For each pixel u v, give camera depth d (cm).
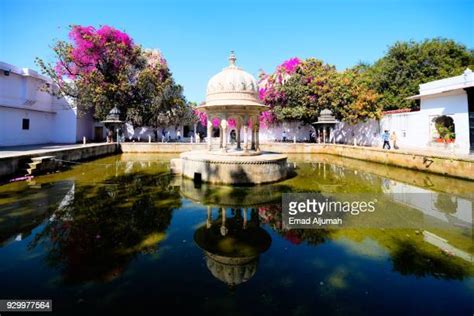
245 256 431
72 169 1286
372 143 2061
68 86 2136
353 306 303
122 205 715
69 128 2250
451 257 425
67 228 545
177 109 2714
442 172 1073
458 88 1195
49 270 378
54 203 719
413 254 436
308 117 2333
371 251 450
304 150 2155
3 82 1692
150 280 355
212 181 975
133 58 2302
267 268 392
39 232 521
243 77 1097
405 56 2278
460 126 1273
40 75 1958
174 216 634
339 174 1198
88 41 2034
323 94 2162
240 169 951
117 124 2173
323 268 392
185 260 413
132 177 1109
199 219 616
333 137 2534
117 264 400
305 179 1077
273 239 507
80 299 312
